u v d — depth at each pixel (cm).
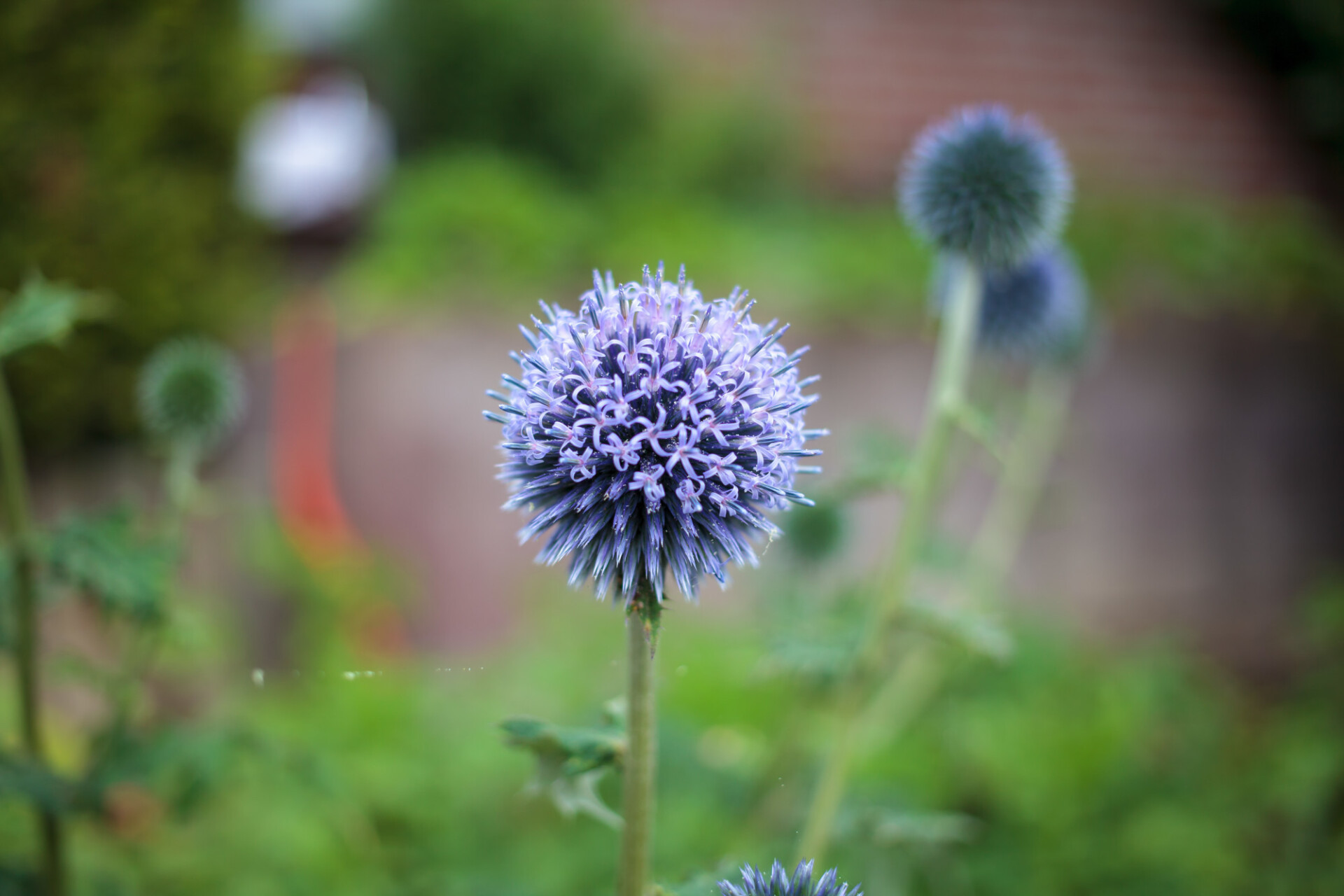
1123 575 99
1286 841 60
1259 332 113
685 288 31
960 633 37
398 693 55
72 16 78
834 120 141
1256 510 106
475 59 117
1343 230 149
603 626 63
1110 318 110
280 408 86
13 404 77
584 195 115
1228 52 150
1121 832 52
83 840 46
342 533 78
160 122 84
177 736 36
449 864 47
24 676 37
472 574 86
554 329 31
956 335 40
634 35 126
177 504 44
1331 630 80
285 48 133
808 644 38
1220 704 74
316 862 47
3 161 76
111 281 80
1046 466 99
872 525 84
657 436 30
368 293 99
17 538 36
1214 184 147
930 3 144
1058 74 147
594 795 31
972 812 54
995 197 40
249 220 93
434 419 90
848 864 45
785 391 31
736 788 42
